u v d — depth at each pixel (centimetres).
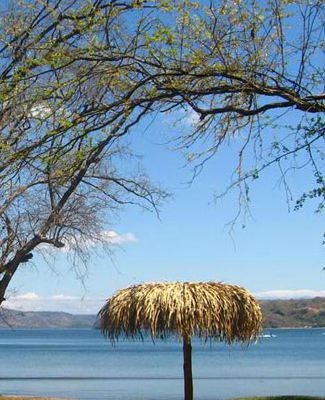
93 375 5009
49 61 784
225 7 786
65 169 785
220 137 828
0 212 963
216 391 3578
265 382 4206
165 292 1237
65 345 13262
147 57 768
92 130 746
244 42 779
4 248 1434
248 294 1277
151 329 1227
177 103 779
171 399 3152
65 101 764
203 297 1229
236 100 813
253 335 1289
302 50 767
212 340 1286
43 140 737
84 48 770
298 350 9962
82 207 1513
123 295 1269
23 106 834
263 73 764
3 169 762
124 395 3375
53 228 1477
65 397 3225
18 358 8069
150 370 5631
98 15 839
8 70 950
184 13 779
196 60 762
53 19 903
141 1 812
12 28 961
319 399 1652
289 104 755
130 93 748
